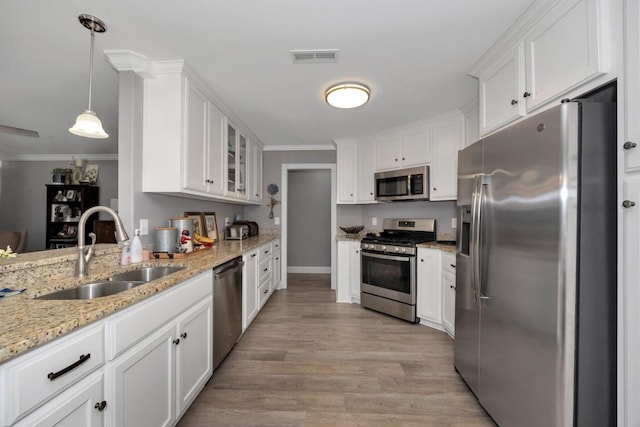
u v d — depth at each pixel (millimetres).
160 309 1374
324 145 4461
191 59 1963
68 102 2818
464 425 1586
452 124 2967
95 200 4984
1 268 1220
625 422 1034
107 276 1591
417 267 3027
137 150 2000
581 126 1116
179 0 1402
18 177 5090
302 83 2324
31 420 790
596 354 1124
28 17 1524
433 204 3525
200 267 1764
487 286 1591
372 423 1596
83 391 948
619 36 1077
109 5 1435
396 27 1626
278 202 4527
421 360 2270
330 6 1457
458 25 1607
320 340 2623
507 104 1724
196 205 3088
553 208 1158
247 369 2135
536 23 1479
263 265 3385
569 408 1130
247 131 3559
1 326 838
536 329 1251
